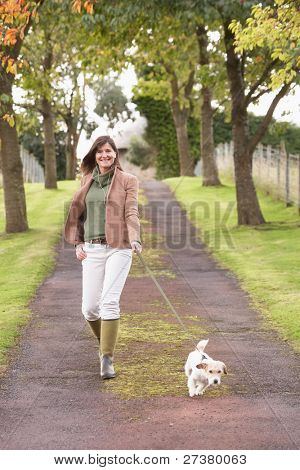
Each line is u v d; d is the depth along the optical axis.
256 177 36.19
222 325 10.13
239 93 23.17
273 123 25.56
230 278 14.74
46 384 7.13
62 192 34.53
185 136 45.50
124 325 10.01
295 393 6.78
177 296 12.64
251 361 8.06
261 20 13.00
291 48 12.66
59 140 64.12
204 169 37.00
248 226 23.23
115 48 24.22
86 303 7.50
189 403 6.41
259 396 6.66
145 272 15.71
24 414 6.19
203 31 27.92
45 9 20.94
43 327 9.95
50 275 15.10
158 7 19.45
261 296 12.34
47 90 25.25
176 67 33.66
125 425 5.82
